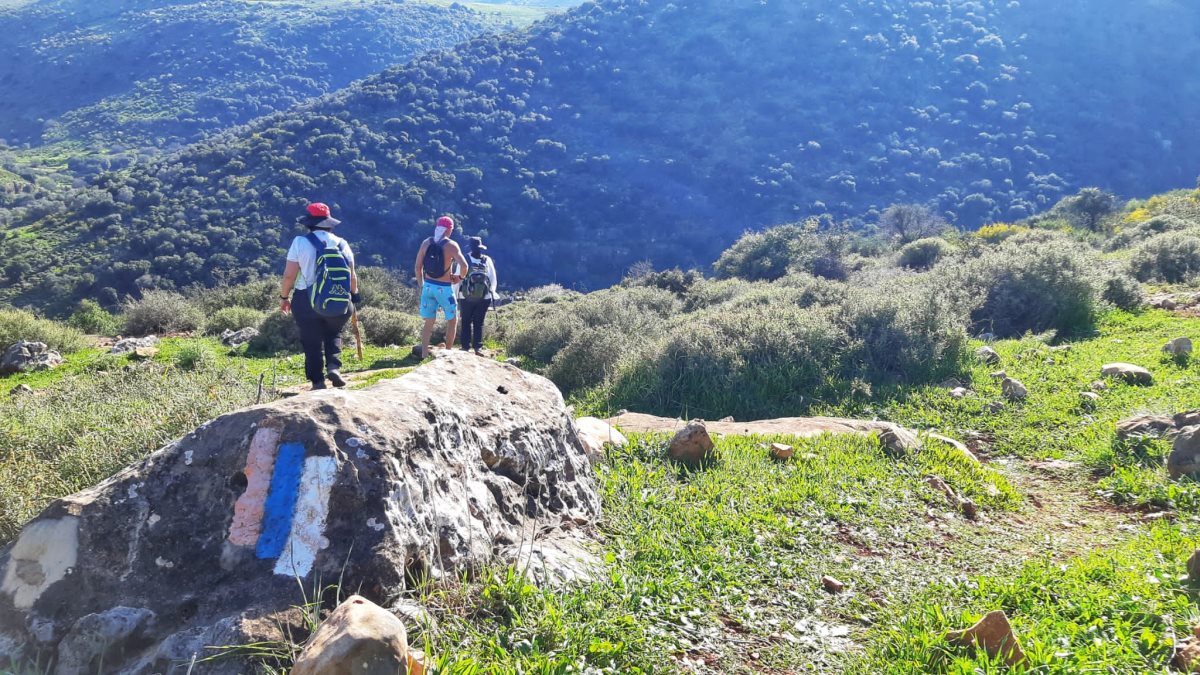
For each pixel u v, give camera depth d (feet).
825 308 36.60
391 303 86.94
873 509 17.08
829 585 13.29
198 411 19.47
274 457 9.48
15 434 21.52
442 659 8.40
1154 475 19.66
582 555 12.41
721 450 19.85
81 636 8.30
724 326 34.19
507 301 139.85
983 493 19.12
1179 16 349.20
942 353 32.42
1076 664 10.34
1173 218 89.66
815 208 269.44
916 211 198.39
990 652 10.59
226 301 74.18
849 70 342.85
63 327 55.11
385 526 9.30
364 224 228.43
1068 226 140.15
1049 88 323.37
